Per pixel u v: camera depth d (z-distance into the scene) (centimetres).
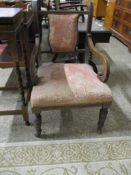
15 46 102
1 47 143
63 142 132
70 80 125
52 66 146
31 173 112
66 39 151
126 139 137
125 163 120
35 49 134
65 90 117
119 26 325
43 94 114
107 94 118
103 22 405
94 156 123
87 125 148
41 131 140
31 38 155
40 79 128
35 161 119
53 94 114
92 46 146
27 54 145
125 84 207
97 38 202
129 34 290
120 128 147
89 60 164
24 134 138
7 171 113
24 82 183
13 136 136
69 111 163
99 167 117
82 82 123
